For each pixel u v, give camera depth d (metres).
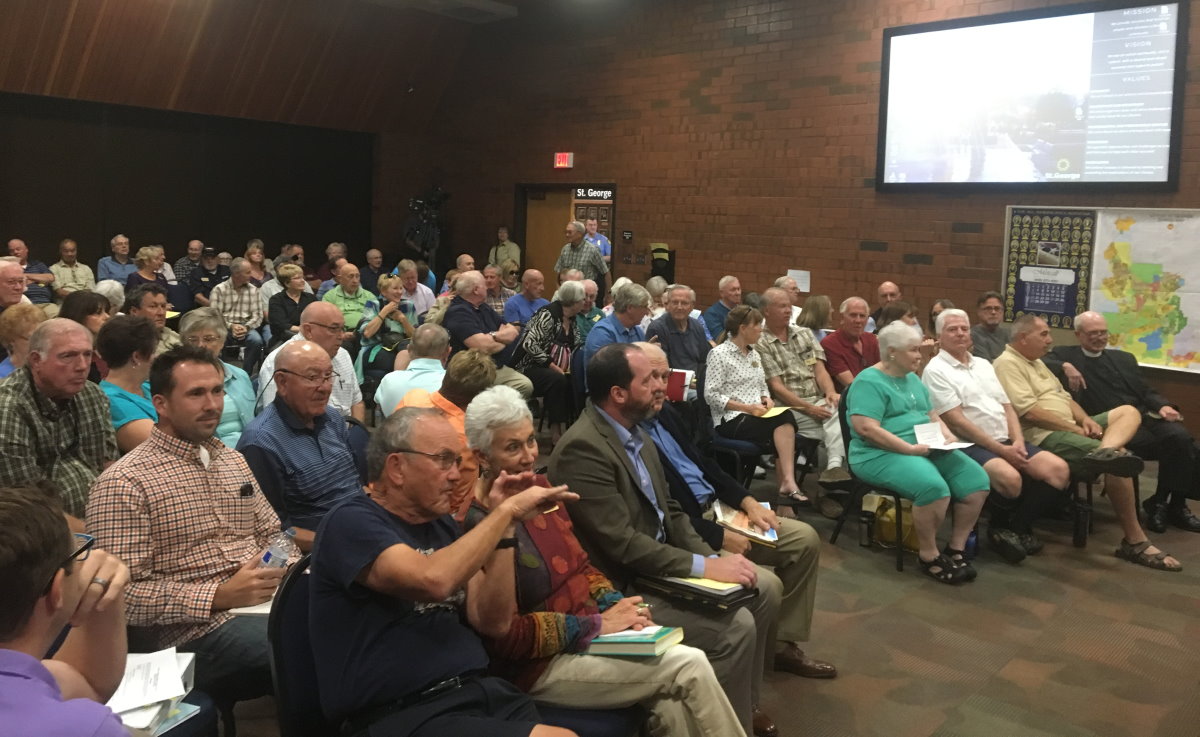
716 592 2.47
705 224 9.41
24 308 3.33
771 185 8.84
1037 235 7.18
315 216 11.55
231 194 10.78
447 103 11.88
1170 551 4.59
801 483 5.48
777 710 2.96
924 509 4.12
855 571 4.23
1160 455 4.96
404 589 1.81
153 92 9.79
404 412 2.01
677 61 9.48
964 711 2.98
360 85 11.14
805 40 8.45
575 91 10.46
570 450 2.64
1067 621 3.71
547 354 6.18
